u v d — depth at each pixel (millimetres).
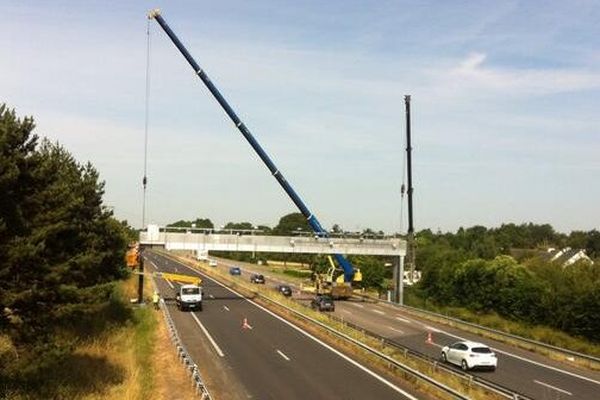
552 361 34781
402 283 66875
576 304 50219
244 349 34375
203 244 59750
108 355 32688
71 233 27266
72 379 26594
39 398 23531
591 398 25766
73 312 25297
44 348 23781
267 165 71125
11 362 24172
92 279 32000
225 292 68812
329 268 74438
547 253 118188
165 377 27328
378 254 66125
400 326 47188
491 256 107625
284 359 31516
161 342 36562
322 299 55812
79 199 26953
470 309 65625
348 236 69062
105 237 40688
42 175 23484
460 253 79562
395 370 28328
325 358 31828
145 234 57562
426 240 118625
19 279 22641
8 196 21906
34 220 23641
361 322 48844
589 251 141250
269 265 140250
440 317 50562
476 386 25094
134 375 27266
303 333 40281
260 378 27109
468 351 30891
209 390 24875
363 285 86375
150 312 48875
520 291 59000
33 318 23406
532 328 52875
